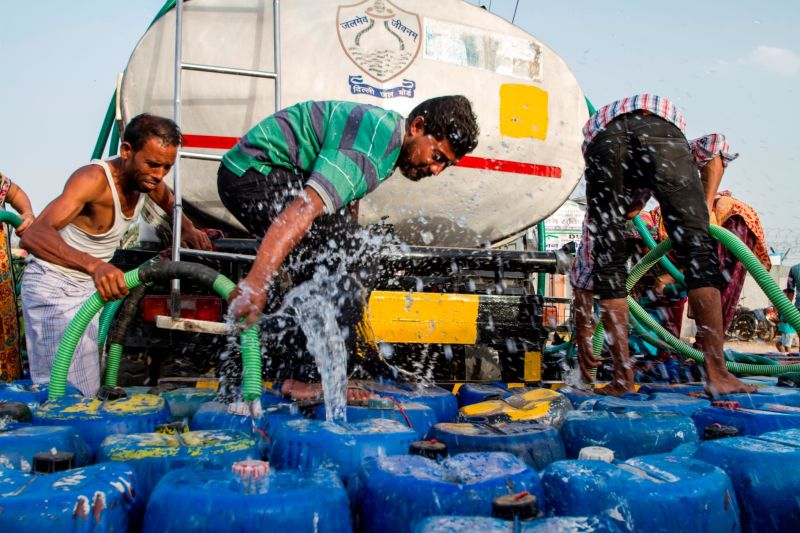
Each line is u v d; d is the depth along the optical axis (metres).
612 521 1.40
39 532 1.36
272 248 2.13
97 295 2.44
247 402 2.28
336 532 1.43
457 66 4.12
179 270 2.39
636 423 2.12
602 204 3.10
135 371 3.43
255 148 2.50
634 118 3.01
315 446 1.83
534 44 4.33
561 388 3.16
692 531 1.43
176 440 1.88
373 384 2.97
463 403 2.97
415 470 1.62
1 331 3.58
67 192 2.79
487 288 4.12
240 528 1.38
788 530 1.64
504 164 4.26
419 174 2.46
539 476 1.63
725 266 4.02
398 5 4.05
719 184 3.56
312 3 3.95
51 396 2.40
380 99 3.96
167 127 2.87
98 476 1.53
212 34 3.82
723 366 2.76
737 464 1.71
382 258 3.71
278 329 2.55
